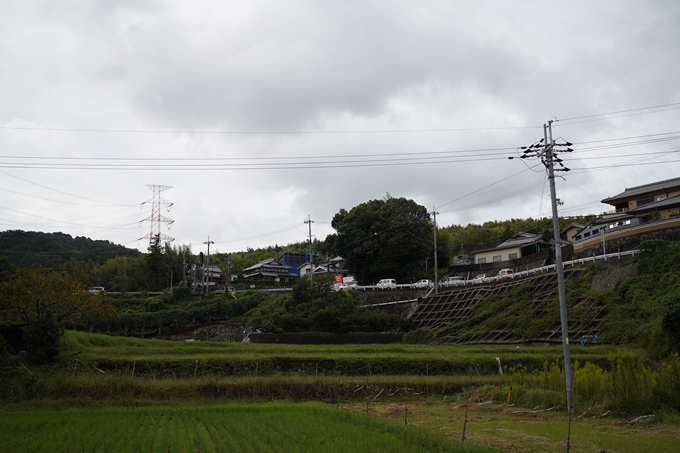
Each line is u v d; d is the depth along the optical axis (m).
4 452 15.80
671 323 29.09
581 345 37.41
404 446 16.12
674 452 16.17
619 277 42.00
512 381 28.47
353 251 71.38
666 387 22.48
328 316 54.62
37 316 32.91
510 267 67.69
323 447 15.91
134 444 16.92
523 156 26.97
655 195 60.69
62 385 26.91
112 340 41.31
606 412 22.78
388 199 74.50
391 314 60.06
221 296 72.69
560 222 96.62
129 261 92.06
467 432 19.39
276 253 141.38
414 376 32.09
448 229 123.62
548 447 16.77
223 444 16.52
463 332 49.31
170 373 31.69
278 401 27.64
